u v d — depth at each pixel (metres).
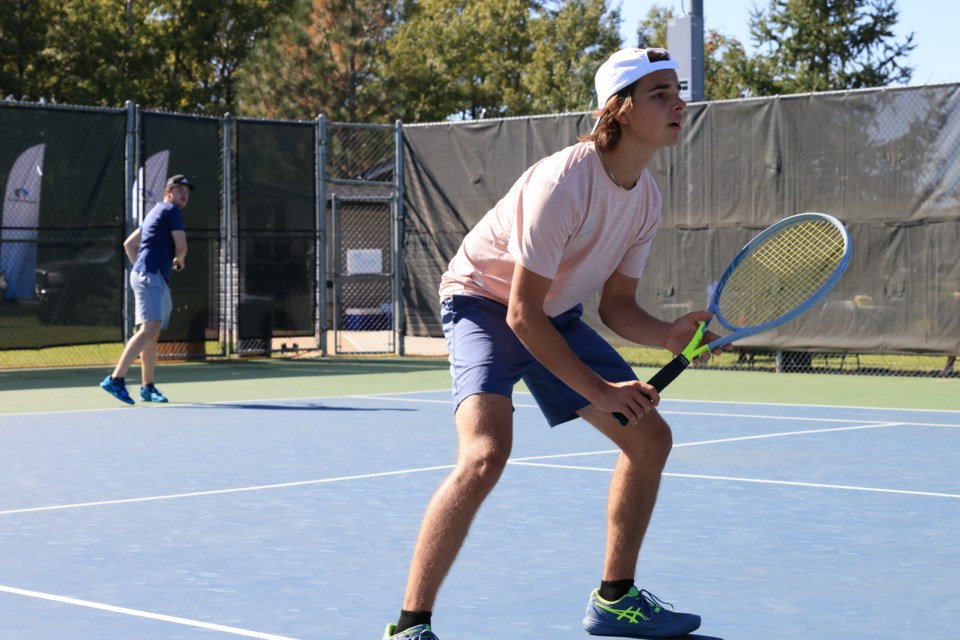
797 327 14.37
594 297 16.16
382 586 4.62
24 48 41.75
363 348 18.70
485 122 16.34
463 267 3.95
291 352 17.19
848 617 4.16
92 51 44.19
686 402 11.91
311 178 16.83
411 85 46.34
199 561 5.06
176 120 15.72
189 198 15.98
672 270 14.92
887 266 13.74
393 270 17.31
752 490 6.78
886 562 5.03
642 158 3.73
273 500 6.51
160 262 11.51
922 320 13.57
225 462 7.89
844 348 14.07
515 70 59.81
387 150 21.11
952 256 13.35
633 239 4.04
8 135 14.57
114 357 17.75
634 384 3.58
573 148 3.71
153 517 6.04
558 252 3.64
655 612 3.97
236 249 16.38
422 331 17.14
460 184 16.59
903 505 6.31
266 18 48.50
